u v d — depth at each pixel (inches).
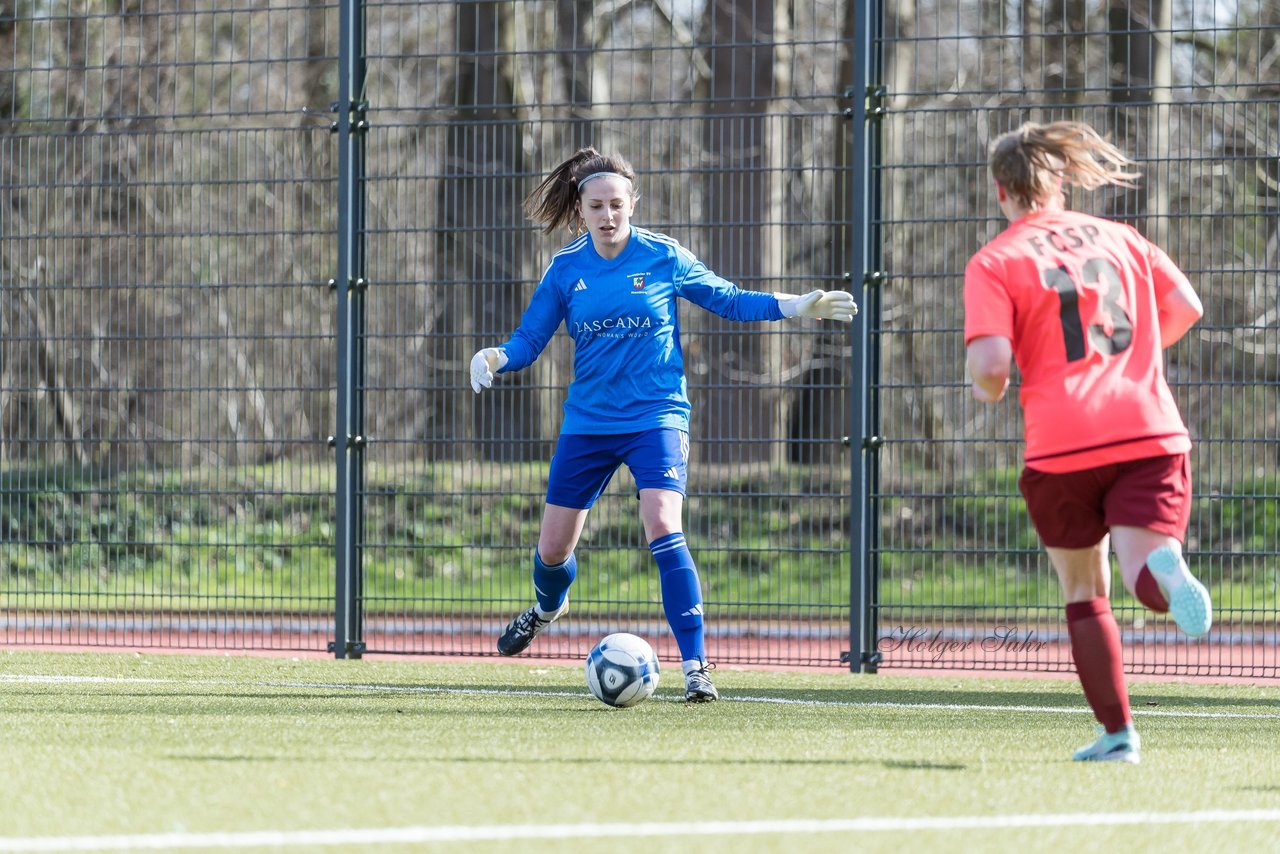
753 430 1173.7
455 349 1238.9
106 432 1455.5
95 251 1425.9
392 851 398.9
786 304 795.4
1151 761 586.6
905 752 605.0
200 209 1074.7
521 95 2389.3
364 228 1076.5
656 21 2445.9
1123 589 1408.7
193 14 1070.4
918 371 1615.4
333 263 1747.0
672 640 1369.3
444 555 1904.5
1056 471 561.3
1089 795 498.3
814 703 834.8
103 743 598.9
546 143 1813.5
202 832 420.8
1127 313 569.3
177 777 508.4
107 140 1304.1
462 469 1211.2
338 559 1083.3
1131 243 587.2
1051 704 845.8
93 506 1279.5
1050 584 1209.4
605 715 746.8
